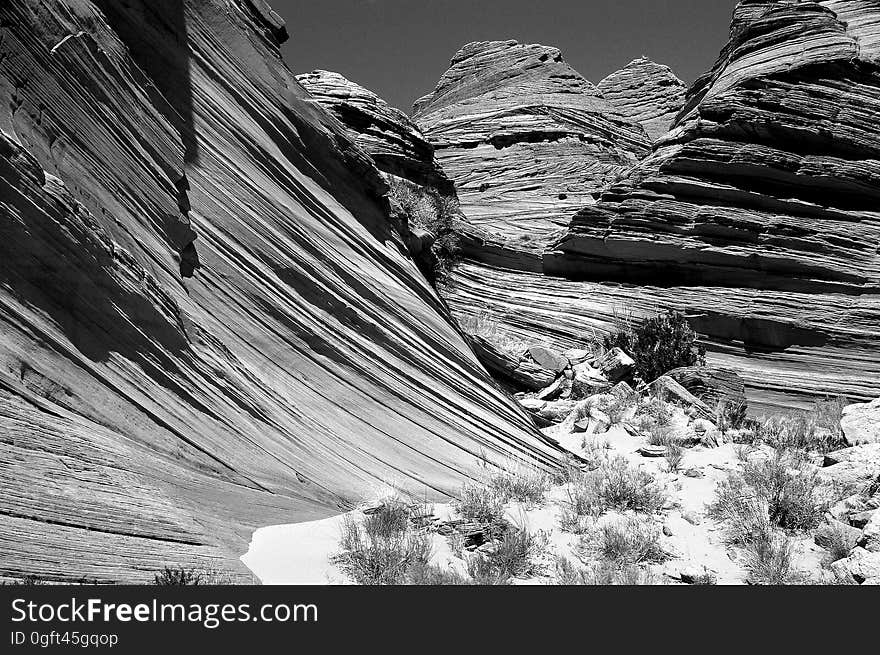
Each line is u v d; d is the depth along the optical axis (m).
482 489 9.94
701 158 28.67
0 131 7.20
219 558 6.55
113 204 9.16
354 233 13.95
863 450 9.77
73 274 7.64
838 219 27.89
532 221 40.97
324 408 10.76
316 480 9.31
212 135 11.91
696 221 28.06
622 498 9.29
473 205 44.06
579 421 15.95
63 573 5.39
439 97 59.47
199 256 10.62
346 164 14.41
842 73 30.11
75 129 8.89
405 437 11.41
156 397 8.18
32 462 5.95
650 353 20.98
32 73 8.39
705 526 8.64
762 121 28.73
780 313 26.34
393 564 7.04
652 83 62.84
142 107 10.38
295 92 13.90
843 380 25.31
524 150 46.88
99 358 7.73
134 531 6.15
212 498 7.75
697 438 12.35
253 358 10.42
